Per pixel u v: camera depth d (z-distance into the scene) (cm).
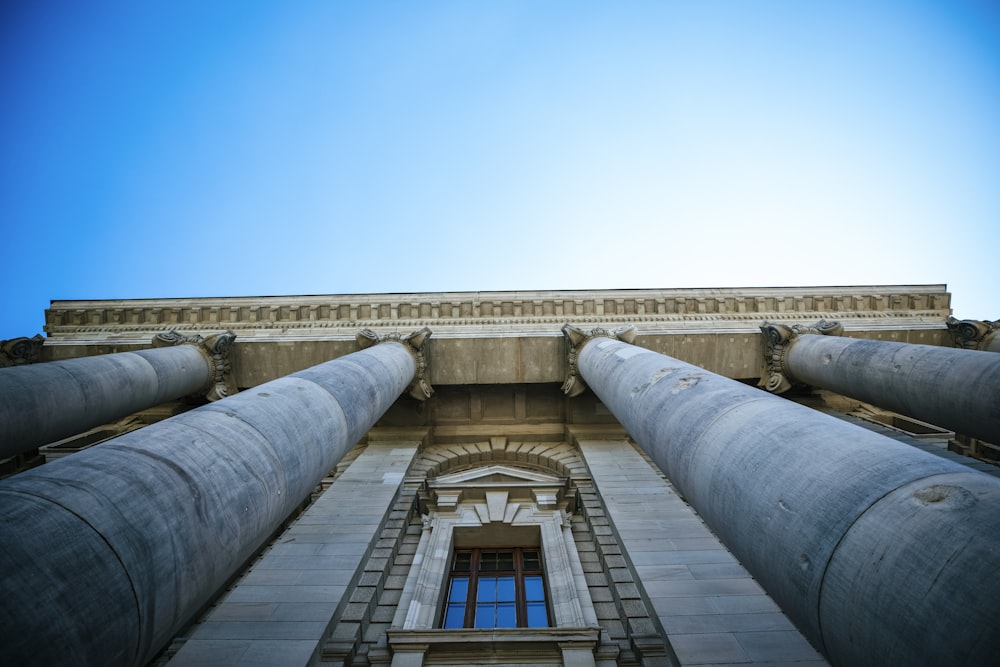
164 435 669
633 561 1270
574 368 1869
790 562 552
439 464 1959
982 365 1115
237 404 852
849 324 2170
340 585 1187
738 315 2203
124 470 565
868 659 447
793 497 586
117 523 501
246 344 2005
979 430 1095
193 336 1973
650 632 1107
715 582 1188
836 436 629
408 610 1220
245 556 710
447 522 1606
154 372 1589
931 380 1225
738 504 661
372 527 1440
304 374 1180
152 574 505
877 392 1429
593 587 1317
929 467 525
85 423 1293
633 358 1352
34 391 1141
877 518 493
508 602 1355
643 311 2220
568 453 2020
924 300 2278
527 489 1727
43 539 439
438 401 2177
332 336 2080
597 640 1084
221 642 1005
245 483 695
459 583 1434
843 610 479
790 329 1912
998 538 405
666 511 1498
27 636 383
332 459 1005
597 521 1536
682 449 830
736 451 712
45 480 509
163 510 554
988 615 363
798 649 989
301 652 984
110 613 448
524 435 2147
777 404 771
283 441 833
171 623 538
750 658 970
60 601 414
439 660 1076
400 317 2197
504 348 1994
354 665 1065
